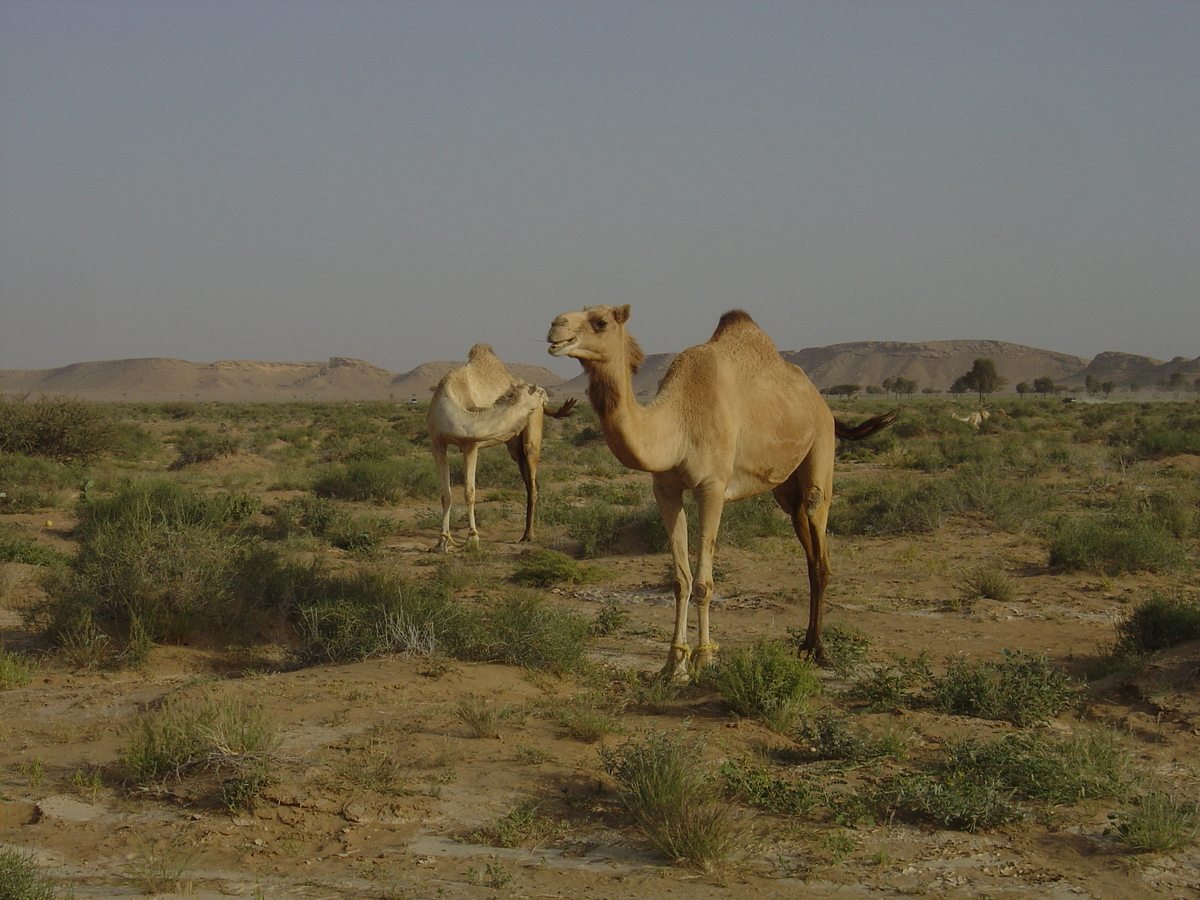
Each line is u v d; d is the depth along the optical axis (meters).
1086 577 13.02
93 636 8.70
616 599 11.95
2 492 19.67
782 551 14.91
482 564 13.95
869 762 6.14
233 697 6.62
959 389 141.75
